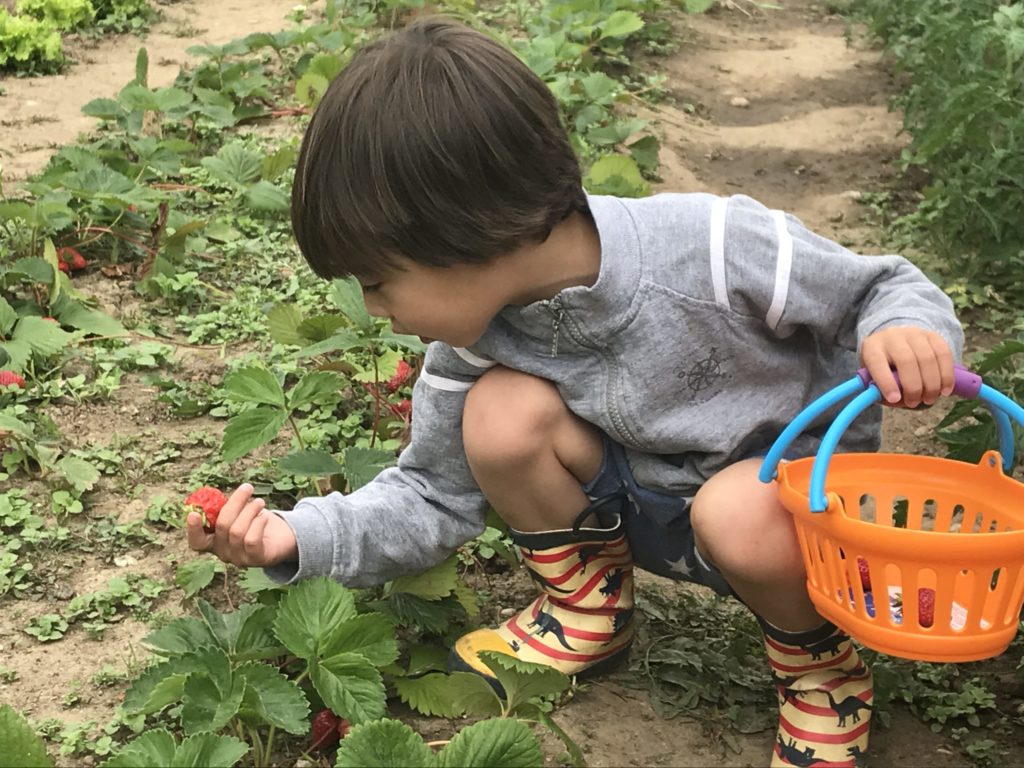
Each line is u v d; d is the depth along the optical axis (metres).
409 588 1.23
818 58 3.46
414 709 1.20
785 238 1.08
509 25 3.39
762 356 1.11
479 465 1.15
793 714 1.11
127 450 1.56
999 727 1.17
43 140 2.57
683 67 3.30
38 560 1.37
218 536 1.12
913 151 2.57
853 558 0.97
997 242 2.08
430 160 0.99
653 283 1.08
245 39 2.91
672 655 1.25
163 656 1.15
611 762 1.14
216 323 1.85
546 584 1.21
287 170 2.35
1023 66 2.06
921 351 0.98
